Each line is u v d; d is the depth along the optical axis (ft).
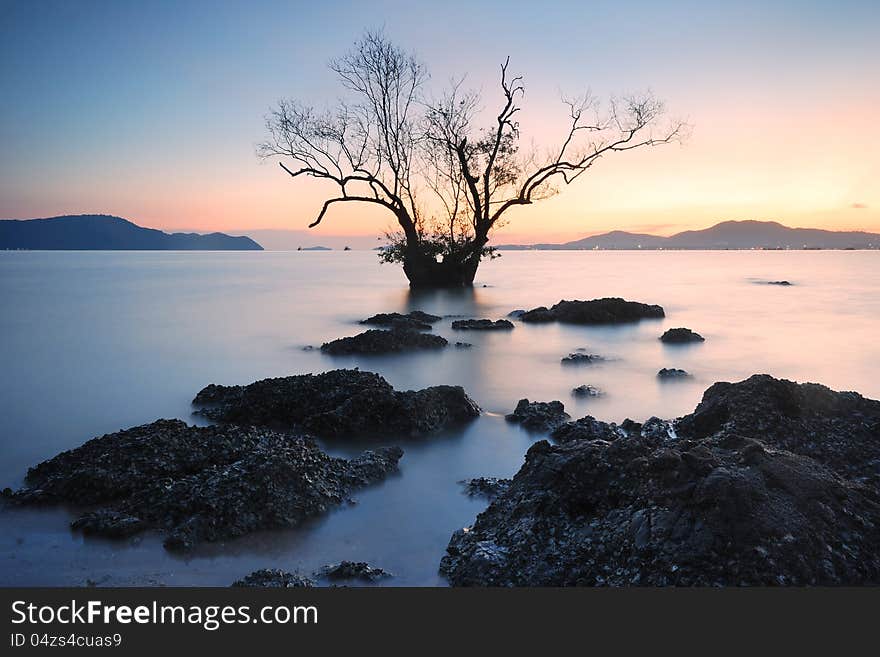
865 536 19.84
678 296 149.69
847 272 278.46
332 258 602.03
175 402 48.37
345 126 133.49
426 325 90.68
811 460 23.11
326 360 66.59
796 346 75.82
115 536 24.73
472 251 146.51
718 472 20.99
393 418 39.17
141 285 189.26
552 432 38.29
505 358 67.31
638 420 43.60
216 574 22.35
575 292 159.63
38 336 83.92
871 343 78.02
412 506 28.27
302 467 28.66
